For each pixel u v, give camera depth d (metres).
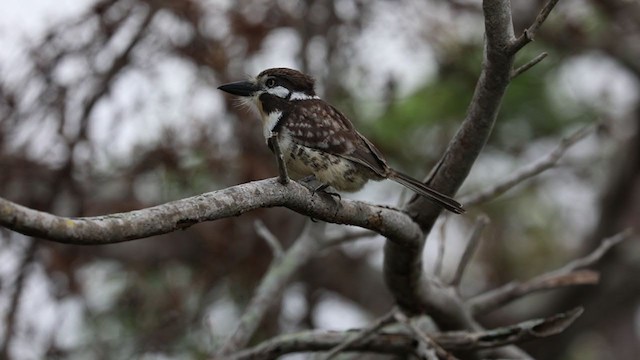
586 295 16.95
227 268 12.70
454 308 9.12
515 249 17.23
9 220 4.78
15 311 10.90
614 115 16.36
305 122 8.62
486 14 6.91
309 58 12.09
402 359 10.29
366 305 16.62
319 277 16.30
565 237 18.02
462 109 14.78
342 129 8.66
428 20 13.16
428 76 14.82
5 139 11.28
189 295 12.91
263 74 9.20
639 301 21.55
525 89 14.94
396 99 13.48
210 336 11.17
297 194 6.59
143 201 12.48
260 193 6.27
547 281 10.10
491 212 16.53
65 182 11.44
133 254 14.00
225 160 11.47
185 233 13.81
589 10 15.01
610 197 16.59
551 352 17.62
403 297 8.84
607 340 21.89
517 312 17.02
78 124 11.12
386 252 8.29
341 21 12.05
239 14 11.45
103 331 13.28
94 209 12.08
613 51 15.90
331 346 8.99
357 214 7.19
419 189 7.85
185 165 11.52
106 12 10.89
